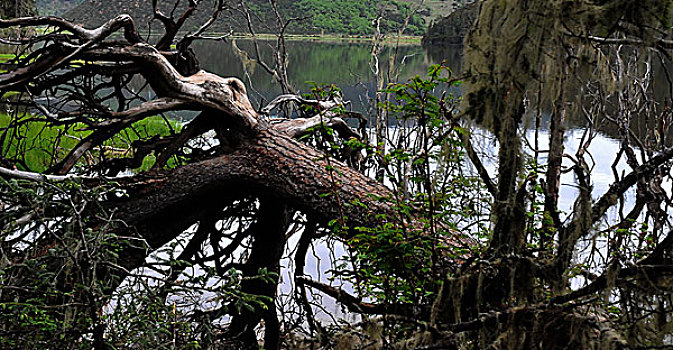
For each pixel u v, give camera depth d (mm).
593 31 1851
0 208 3135
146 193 3902
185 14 4066
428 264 2633
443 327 2131
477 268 2242
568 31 1870
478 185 2641
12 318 2646
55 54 3621
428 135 2600
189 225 4207
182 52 4152
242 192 4242
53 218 2912
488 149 2283
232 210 4418
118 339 2625
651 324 1986
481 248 2555
